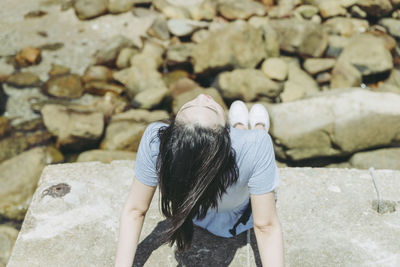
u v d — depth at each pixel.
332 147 4.55
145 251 2.00
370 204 2.25
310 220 2.16
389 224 2.13
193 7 6.91
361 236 2.07
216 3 6.95
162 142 1.31
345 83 5.64
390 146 4.57
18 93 5.58
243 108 2.64
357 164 4.48
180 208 1.33
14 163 4.54
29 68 5.99
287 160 4.69
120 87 5.77
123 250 1.54
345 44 6.15
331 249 2.01
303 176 2.45
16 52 6.23
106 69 5.95
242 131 1.47
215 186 1.37
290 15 6.73
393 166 4.37
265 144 1.45
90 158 4.64
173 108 5.38
